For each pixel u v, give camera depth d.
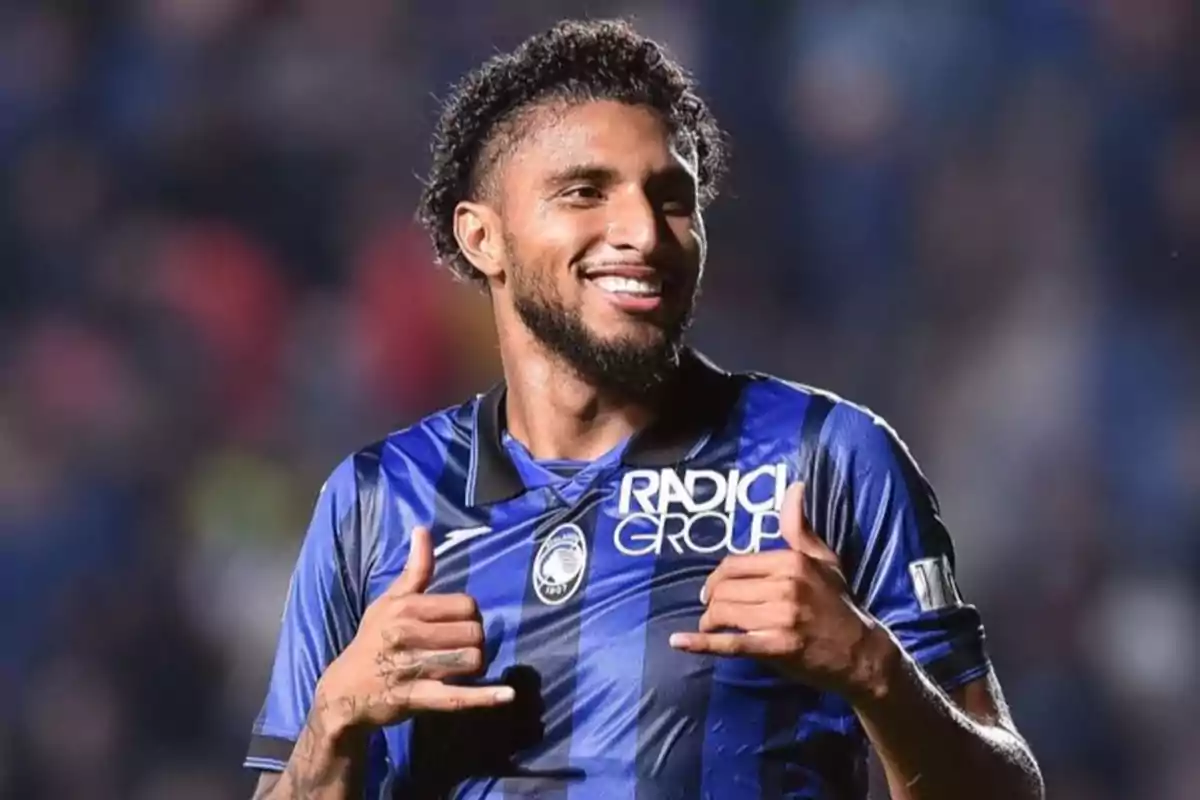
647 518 10.73
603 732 10.34
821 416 10.90
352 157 40.53
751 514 10.68
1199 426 35.84
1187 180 39.34
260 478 35.78
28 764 32.19
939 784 9.95
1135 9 41.31
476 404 11.42
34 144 40.69
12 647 33.31
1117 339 36.88
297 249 39.75
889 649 9.57
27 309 38.75
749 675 10.30
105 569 34.34
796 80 41.28
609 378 10.76
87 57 41.97
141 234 39.62
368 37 41.56
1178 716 32.69
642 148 10.55
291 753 10.98
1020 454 35.69
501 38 41.66
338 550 11.27
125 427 36.28
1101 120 40.34
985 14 41.69
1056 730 32.31
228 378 37.41
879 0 41.59
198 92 40.97
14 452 35.47
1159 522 34.84
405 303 37.50
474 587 10.78
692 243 10.62
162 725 32.72
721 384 11.15
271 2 41.72
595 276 10.55
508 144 10.85
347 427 36.75
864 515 10.71
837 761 10.48
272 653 33.38
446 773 10.59
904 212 39.75
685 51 40.94
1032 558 34.28
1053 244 38.66
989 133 40.56
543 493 10.91
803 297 39.44
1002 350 37.16
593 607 10.54
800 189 40.50
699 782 10.23
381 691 9.91
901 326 38.56
